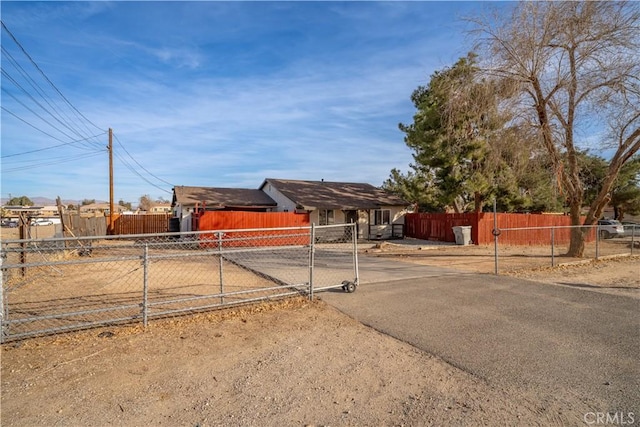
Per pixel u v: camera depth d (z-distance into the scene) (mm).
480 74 12641
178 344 4695
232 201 27453
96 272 10867
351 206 24734
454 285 8477
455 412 3133
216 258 14586
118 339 4863
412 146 22062
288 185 28391
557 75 12789
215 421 3000
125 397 3375
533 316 5996
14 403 3264
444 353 4434
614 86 11977
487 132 14469
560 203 25766
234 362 4160
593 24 11766
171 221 26359
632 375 3834
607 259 13578
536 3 12070
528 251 17297
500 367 4031
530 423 2969
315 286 8016
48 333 5070
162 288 8391
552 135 13062
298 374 3869
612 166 13477
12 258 13391
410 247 19219
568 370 3955
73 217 25469
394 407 3223
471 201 25734
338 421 3006
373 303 6781
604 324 5570
